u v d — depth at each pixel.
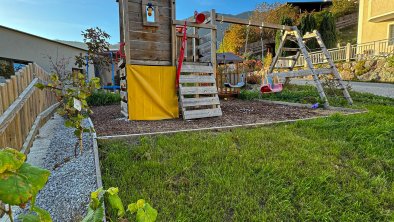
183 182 2.07
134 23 4.25
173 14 4.54
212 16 5.08
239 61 13.89
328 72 6.20
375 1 12.58
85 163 2.51
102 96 7.65
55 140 3.46
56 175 2.26
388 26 13.12
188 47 5.88
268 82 7.05
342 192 2.06
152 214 0.79
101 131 3.47
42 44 9.05
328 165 2.47
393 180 2.33
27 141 3.00
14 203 0.57
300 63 14.18
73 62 10.99
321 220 1.78
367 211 1.90
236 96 8.51
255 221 1.68
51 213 1.70
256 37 22.70
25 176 0.61
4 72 7.36
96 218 0.74
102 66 11.90
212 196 1.91
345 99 6.28
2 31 7.30
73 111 2.79
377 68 11.62
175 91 4.59
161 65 4.53
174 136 3.18
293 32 6.63
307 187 2.08
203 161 2.43
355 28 24.89
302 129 3.59
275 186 2.08
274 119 4.32
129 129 3.58
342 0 25.50
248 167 2.32
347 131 3.40
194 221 1.65
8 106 2.57
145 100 4.35
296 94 7.55
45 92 4.89
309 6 26.34
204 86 4.70
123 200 1.79
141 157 2.50
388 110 5.12
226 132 3.42
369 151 2.83
